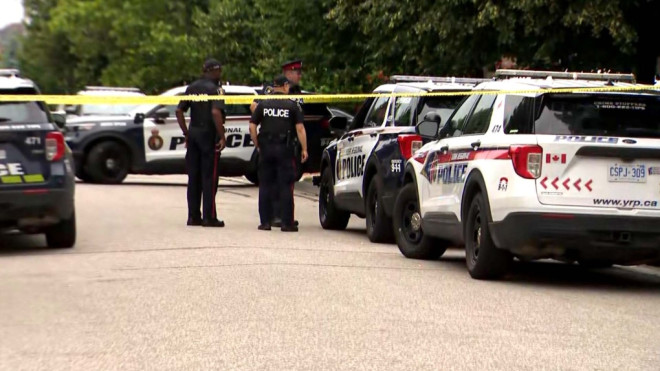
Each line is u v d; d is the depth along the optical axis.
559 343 22.05
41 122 35.00
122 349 20.92
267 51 94.69
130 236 40.47
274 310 24.86
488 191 29.47
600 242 28.62
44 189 34.62
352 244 40.38
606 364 20.28
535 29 50.50
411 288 28.55
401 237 36.81
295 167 44.50
